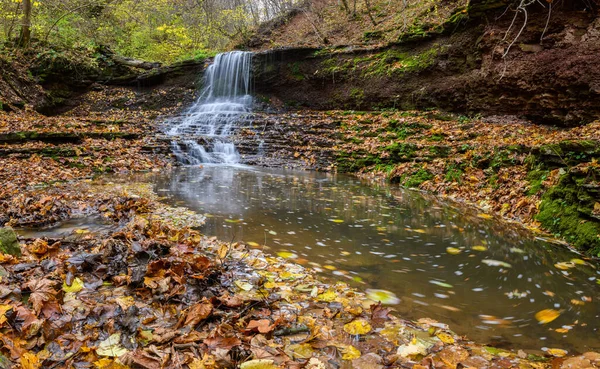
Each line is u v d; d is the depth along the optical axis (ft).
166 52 67.82
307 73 48.88
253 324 6.81
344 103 45.85
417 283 9.73
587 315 8.19
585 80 26.43
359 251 12.02
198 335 6.40
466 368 6.07
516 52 31.45
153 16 69.72
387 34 48.08
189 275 8.50
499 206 17.75
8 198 16.48
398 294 9.05
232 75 53.42
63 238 11.07
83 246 10.36
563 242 13.21
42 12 53.93
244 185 23.40
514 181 18.47
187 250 10.25
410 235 13.88
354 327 7.23
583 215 13.21
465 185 21.34
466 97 35.37
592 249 12.04
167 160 32.22
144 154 32.22
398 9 55.01
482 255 11.91
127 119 44.73
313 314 7.68
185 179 25.02
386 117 38.01
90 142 31.58
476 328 7.60
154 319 6.84
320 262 10.93
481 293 9.23
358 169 30.25
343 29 58.85
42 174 22.90
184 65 55.36
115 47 64.18
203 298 7.46
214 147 36.32
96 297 7.44
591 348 6.89
